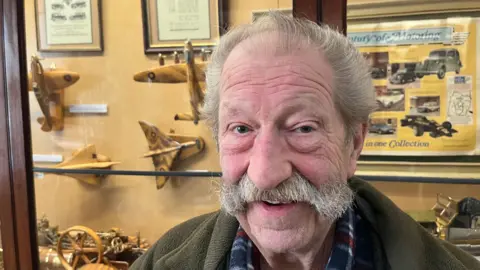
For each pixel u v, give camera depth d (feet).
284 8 2.75
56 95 3.40
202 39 3.15
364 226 2.14
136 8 3.33
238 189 1.82
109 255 3.30
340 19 2.45
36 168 3.14
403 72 2.78
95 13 3.40
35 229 3.08
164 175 3.36
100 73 3.45
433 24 2.72
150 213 3.46
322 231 1.90
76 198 3.57
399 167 2.83
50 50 3.38
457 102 2.74
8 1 2.91
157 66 3.31
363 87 1.90
